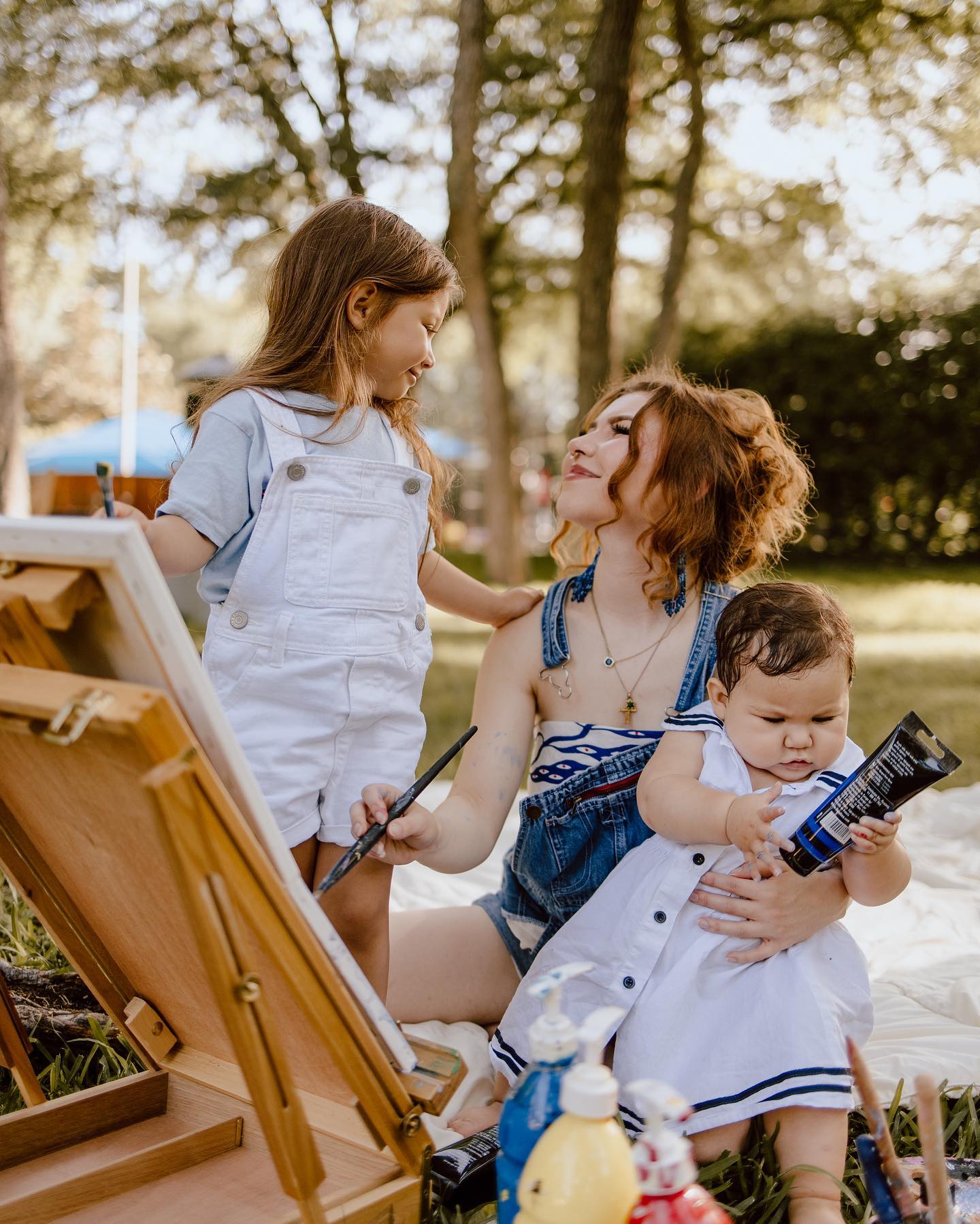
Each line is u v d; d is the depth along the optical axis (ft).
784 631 5.58
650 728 6.50
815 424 52.11
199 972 4.59
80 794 4.05
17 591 3.74
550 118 42.27
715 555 6.95
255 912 3.59
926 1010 7.27
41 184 36.91
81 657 4.08
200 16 35.83
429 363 6.96
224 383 6.46
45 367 74.43
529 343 56.70
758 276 47.19
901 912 9.12
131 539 3.46
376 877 6.30
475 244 37.73
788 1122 5.13
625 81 30.25
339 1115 4.71
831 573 48.80
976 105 34.50
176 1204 4.49
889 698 20.26
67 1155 4.87
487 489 46.91
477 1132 5.66
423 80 40.57
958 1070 6.23
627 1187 3.43
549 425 100.32
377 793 5.30
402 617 6.35
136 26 35.22
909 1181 4.08
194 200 39.55
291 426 6.16
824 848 5.08
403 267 6.66
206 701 3.64
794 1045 5.12
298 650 5.93
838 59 35.19
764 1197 4.91
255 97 38.11
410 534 6.41
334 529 6.06
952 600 39.27
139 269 44.32
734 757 5.75
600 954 5.71
